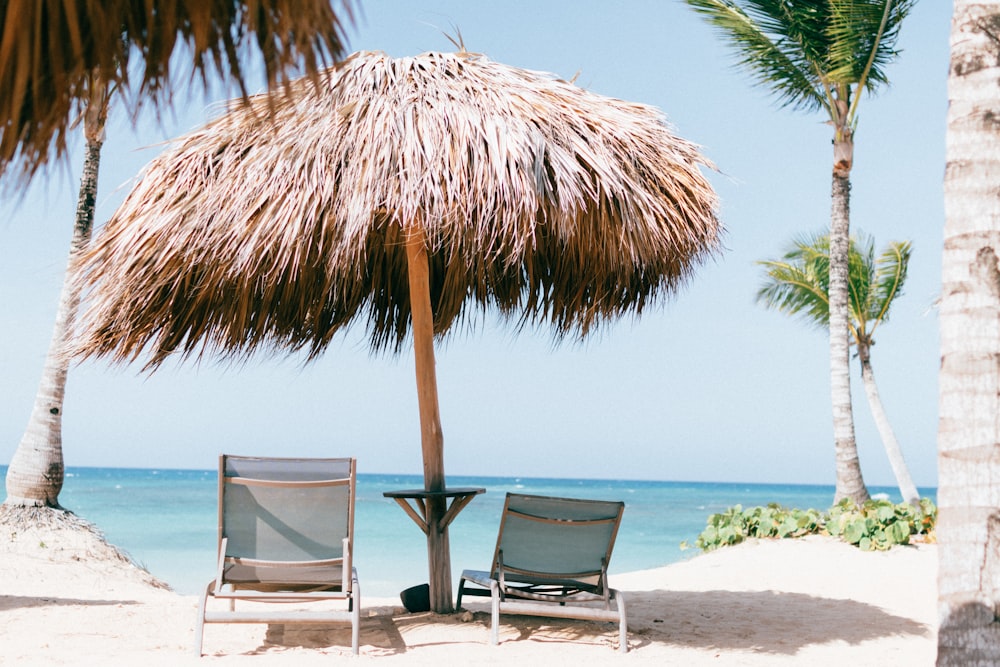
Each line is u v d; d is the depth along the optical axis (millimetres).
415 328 5414
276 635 4832
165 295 4863
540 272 6082
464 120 4367
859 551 8672
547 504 4707
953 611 2455
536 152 4309
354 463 4516
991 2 2619
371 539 23156
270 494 4480
